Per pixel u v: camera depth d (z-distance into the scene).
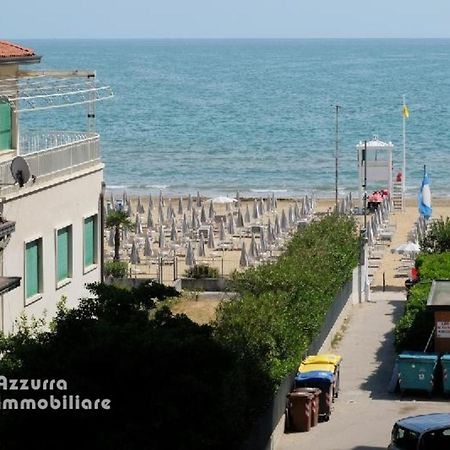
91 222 58.16
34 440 33.47
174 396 33.91
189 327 36.53
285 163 189.00
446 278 69.00
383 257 100.56
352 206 128.12
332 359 55.47
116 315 37.09
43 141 69.56
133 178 172.88
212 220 113.56
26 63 53.78
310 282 58.44
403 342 59.22
